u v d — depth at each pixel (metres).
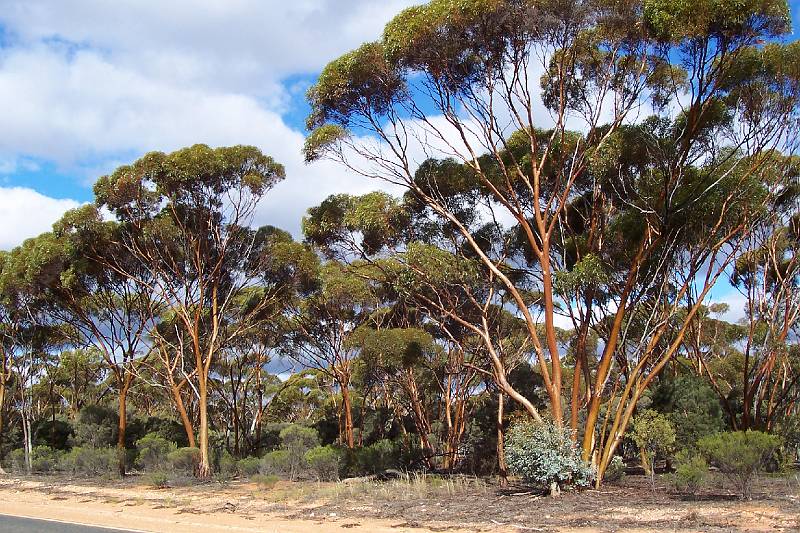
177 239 29.12
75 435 37.59
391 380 30.12
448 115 19.02
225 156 27.33
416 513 15.06
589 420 18.66
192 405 38.62
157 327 35.22
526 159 21.12
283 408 56.25
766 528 11.00
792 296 26.92
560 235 22.64
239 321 33.28
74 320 33.84
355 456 27.64
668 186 18.50
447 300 23.62
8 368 38.41
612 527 11.98
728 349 38.12
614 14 17.12
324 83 19.09
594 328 21.88
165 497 20.84
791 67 17.61
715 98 18.59
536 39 17.75
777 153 22.45
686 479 16.25
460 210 23.52
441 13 17.25
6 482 26.91
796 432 24.39
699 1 15.56
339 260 26.72
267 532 12.91
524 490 18.56
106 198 27.73
